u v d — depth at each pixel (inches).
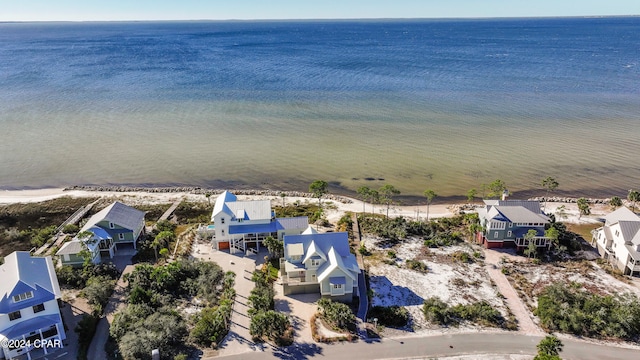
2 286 1957.4
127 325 2038.6
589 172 4303.6
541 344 1883.6
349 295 2315.5
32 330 1900.8
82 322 2039.9
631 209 3516.2
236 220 2829.7
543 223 2839.6
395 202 3695.9
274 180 4195.4
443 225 3230.8
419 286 2495.1
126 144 5142.7
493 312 2202.3
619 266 2640.3
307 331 2102.6
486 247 2920.8
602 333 2103.8
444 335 2086.6
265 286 2427.4
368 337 2064.5
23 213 3501.5
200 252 2834.6
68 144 5128.0
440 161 4571.9
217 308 2194.9
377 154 4776.1
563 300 2297.0
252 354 1943.9
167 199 3764.8
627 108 6461.6
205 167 4495.6
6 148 4975.4
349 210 3528.5
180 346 1987.0
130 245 2842.0
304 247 2448.3
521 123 5821.9
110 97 7342.5
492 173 4276.6
